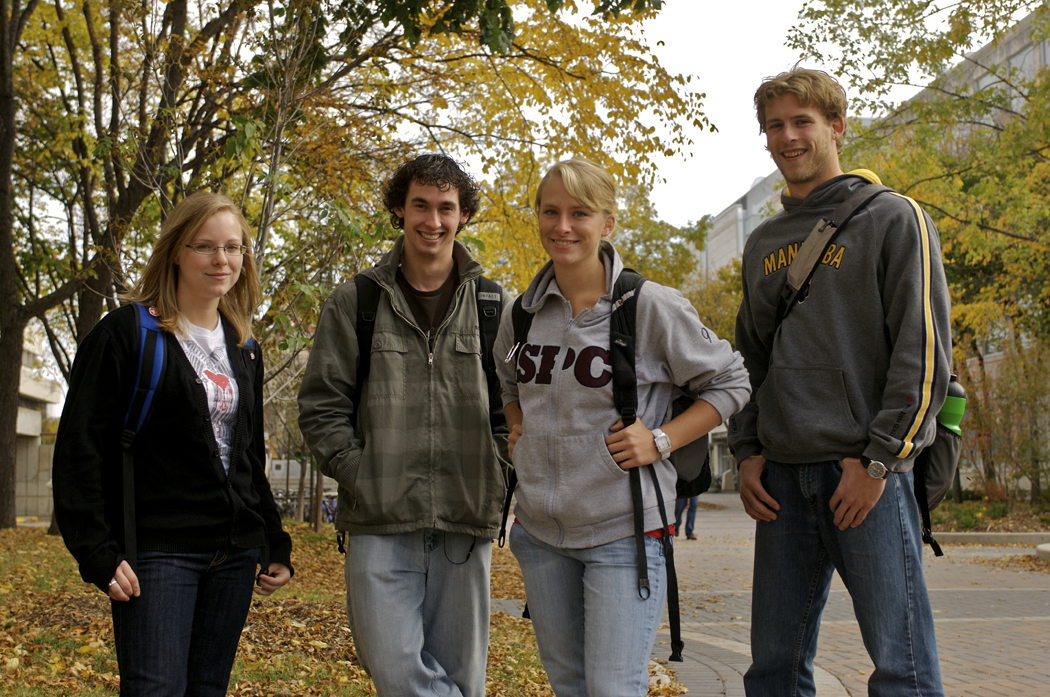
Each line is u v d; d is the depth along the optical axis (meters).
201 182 8.09
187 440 2.57
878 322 2.71
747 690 3.04
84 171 12.62
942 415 2.74
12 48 13.70
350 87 10.11
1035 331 19.97
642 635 2.47
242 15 8.37
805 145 2.95
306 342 6.61
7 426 15.31
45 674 4.71
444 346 3.03
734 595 9.42
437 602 3.08
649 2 8.94
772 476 2.98
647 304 2.57
